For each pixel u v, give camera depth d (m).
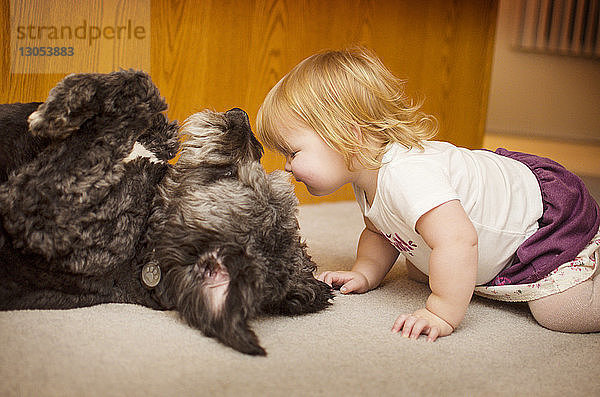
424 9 1.88
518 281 1.00
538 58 4.48
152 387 0.66
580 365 0.82
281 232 0.85
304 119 1.00
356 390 0.69
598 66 4.49
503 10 4.44
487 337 0.90
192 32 1.50
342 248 1.35
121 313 0.85
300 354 0.78
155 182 0.87
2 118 0.83
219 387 0.67
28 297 0.83
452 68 1.98
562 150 3.55
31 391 0.64
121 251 0.83
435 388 0.71
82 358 0.72
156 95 0.85
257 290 0.79
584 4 4.38
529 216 1.02
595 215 1.04
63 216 0.78
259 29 1.60
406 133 1.03
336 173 1.02
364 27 1.77
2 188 0.78
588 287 0.95
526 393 0.72
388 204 0.98
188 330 0.81
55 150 0.80
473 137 2.09
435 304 0.90
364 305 1.00
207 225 0.80
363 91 1.01
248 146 0.88
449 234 0.89
